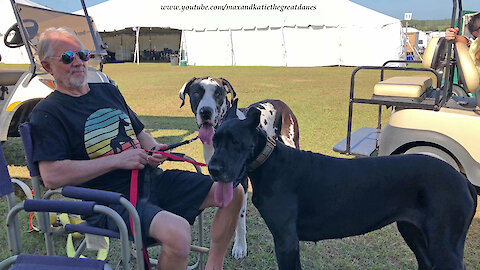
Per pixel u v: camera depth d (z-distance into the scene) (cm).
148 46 3778
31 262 184
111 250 331
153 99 1135
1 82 550
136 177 226
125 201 188
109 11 2950
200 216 280
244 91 1285
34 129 214
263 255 321
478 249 325
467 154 381
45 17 502
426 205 212
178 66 2636
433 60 420
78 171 215
